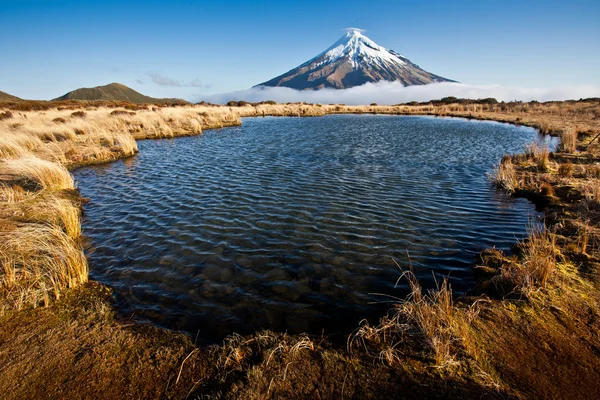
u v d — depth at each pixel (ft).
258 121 126.41
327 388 10.52
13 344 12.81
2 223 23.85
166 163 49.78
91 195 34.73
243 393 10.30
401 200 32.14
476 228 25.23
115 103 165.78
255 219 27.20
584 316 13.38
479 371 10.76
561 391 9.99
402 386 10.43
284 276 18.67
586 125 80.59
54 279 17.40
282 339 13.04
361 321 14.46
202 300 16.49
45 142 60.80
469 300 15.10
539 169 39.63
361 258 20.66
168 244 22.84
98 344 12.91
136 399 10.42
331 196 33.30
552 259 17.40
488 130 93.15
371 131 91.76
